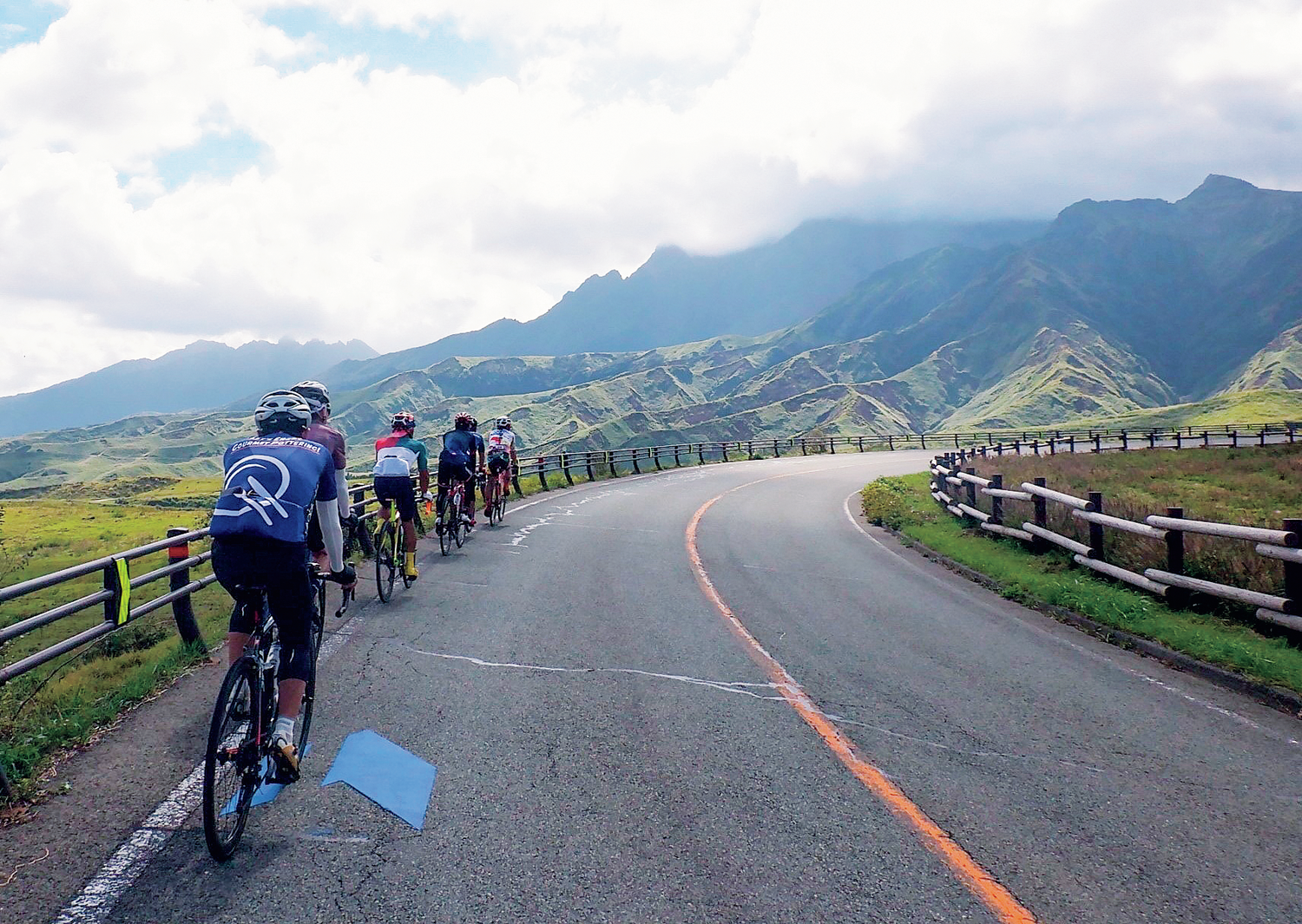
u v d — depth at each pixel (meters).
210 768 3.24
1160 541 9.73
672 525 17.09
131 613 5.74
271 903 3.10
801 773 4.49
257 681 3.71
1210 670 6.58
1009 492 13.39
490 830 3.72
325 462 4.09
